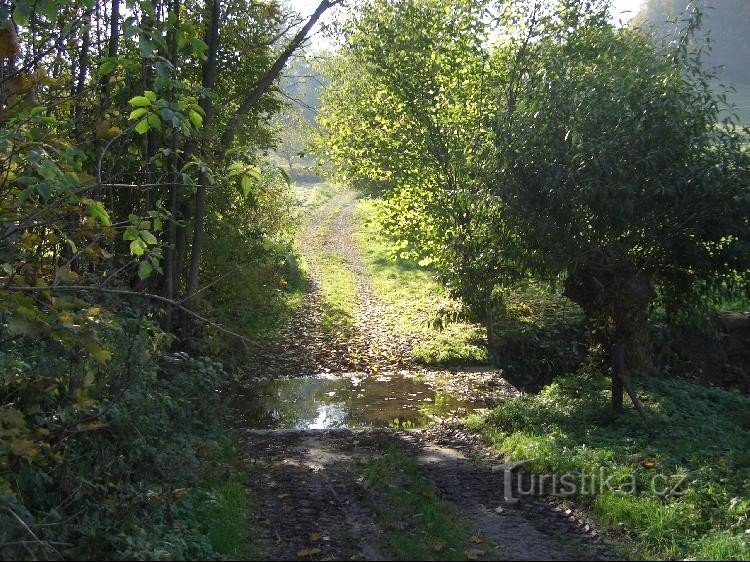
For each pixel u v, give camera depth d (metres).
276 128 18.08
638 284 11.68
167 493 6.02
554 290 13.23
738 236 10.79
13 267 5.21
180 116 4.93
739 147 11.05
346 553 5.67
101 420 6.25
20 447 4.82
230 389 14.20
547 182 10.75
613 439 8.74
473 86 15.91
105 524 5.52
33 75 5.45
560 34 15.07
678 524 6.28
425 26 15.59
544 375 15.01
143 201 11.70
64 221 5.52
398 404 13.10
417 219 15.80
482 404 13.07
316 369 16.05
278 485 7.70
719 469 7.48
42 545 4.76
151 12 5.23
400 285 27.75
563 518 6.68
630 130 10.93
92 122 7.11
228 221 15.83
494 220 12.26
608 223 10.88
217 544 5.73
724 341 14.37
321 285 26.97
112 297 6.59
